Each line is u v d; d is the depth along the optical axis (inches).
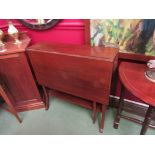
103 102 50.2
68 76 50.8
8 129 65.5
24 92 68.8
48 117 70.0
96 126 63.7
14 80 63.4
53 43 57.7
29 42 60.9
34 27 63.3
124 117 56.1
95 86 47.2
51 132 63.0
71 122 66.6
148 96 34.6
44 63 52.9
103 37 52.1
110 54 43.1
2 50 54.2
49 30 62.8
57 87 58.1
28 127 65.9
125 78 41.4
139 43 47.1
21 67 59.4
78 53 45.4
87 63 43.4
